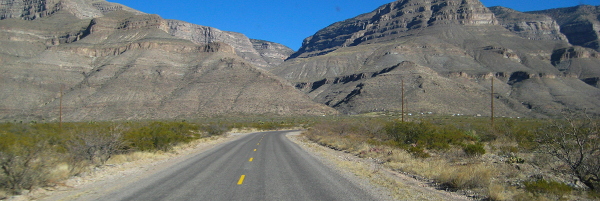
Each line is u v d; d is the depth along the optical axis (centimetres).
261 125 6384
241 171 1220
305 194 849
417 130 2347
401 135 2364
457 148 1855
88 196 834
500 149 1869
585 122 1004
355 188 928
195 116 8400
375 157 1694
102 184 989
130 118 7981
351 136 2819
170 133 2272
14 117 7556
